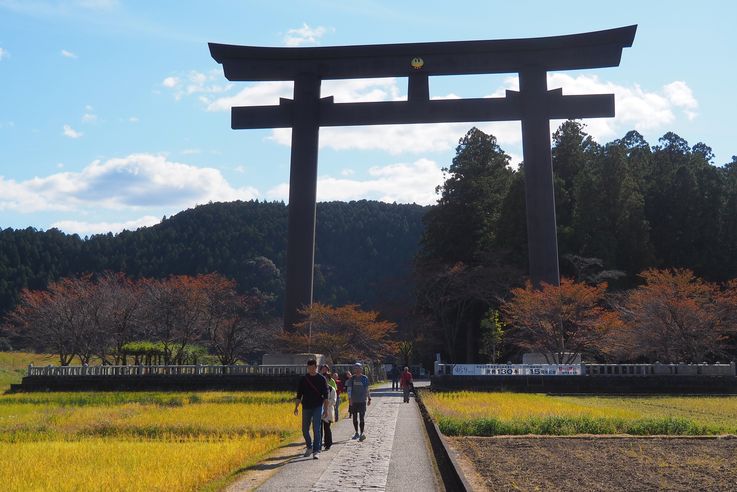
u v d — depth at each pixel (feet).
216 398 126.82
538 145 176.55
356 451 56.13
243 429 72.79
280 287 486.38
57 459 51.55
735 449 61.00
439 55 180.65
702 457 56.08
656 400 130.21
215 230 581.94
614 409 102.83
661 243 249.55
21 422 82.58
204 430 72.59
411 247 582.76
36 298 224.94
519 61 179.11
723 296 171.42
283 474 44.93
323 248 592.19
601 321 167.84
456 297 234.38
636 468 50.34
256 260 513.04
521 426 73.61
